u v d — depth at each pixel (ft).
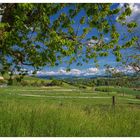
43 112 47.75
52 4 46.55
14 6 46.70
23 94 309.01
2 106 51.55
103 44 52.70
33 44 51.24
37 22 48.32
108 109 61.11
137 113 55.16
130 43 52.44
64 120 44.62
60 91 411.54
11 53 52.75
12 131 40.70
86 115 50.01
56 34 47.16
